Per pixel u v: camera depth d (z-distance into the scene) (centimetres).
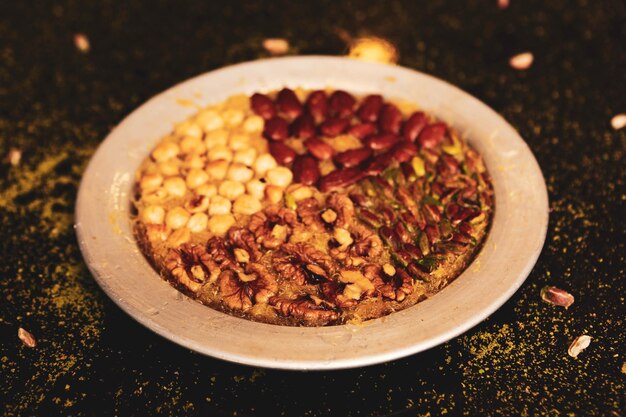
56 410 35
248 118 45
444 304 35
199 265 37
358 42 54
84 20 59
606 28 56
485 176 41
